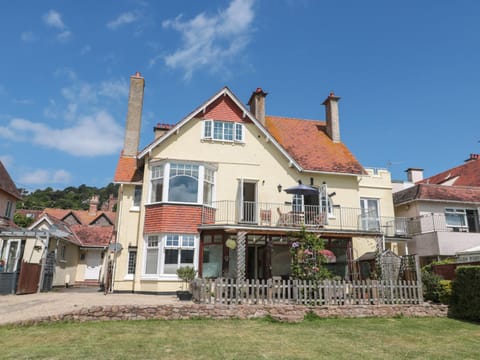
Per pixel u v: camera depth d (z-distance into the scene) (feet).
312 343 29.55
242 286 41.47
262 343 28.94
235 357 24.58
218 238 61.00
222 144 66.80
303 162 70.18
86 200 314.14
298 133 80.18
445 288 45.68
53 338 28.78
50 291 67.97
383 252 55.52
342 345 29.30
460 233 70.13
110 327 33.68
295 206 67.36
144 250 60.08
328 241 63.05
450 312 44.45
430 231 74.43
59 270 83.76
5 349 25.25
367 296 44.52
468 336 33.83
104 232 108.17
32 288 59.21
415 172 104.99
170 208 59.36
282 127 81.25
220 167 65.67
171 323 36.63
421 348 29.09
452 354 27.40
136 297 51.47
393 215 74.28
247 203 65.92
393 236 67.97
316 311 41.16
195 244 59.26
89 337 29.43
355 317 42.09
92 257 104.94
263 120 76.74
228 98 69.26
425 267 56.49
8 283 54.90
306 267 45.85
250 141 68.28
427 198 76.13
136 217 63.67
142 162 66.18
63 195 314.96
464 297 42.86
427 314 43.98
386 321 40.60
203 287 41.60
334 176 70.95
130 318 37.73
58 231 71.92
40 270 62.44
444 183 108.58
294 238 61.36
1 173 89.04
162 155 63.93
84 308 36.50
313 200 68.54
